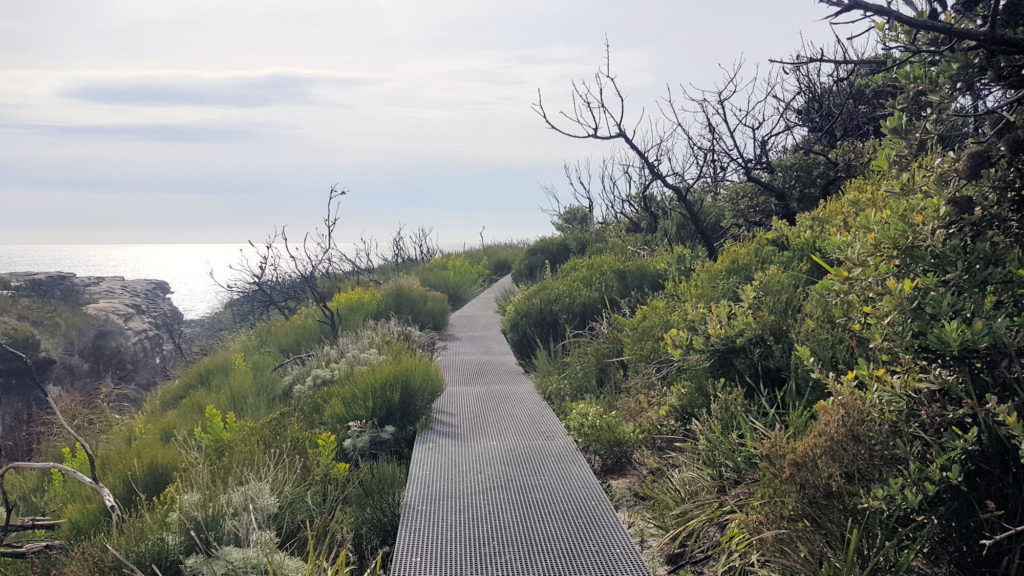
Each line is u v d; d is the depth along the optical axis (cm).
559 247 1773
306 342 1166
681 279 1022
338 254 1964
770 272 675
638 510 472
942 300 341
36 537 518
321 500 510
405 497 465
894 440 336
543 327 997
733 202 1288
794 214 1178
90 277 3800
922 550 318
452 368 912
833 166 1170
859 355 447
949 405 336
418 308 1262
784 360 534
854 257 382
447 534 407
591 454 597
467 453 559
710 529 408
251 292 1964
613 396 709
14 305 2406
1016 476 314
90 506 500
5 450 1108
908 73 390
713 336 579
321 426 671
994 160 358
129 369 2378
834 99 1235
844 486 333
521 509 441
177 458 577
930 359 352
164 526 418
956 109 376
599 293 1039
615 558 373
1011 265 354
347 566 432
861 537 318
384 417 668
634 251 1441
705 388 558
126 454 607
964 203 358
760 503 373
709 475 446
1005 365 323
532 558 374
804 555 326
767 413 511
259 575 371
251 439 605
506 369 904
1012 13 347
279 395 912
